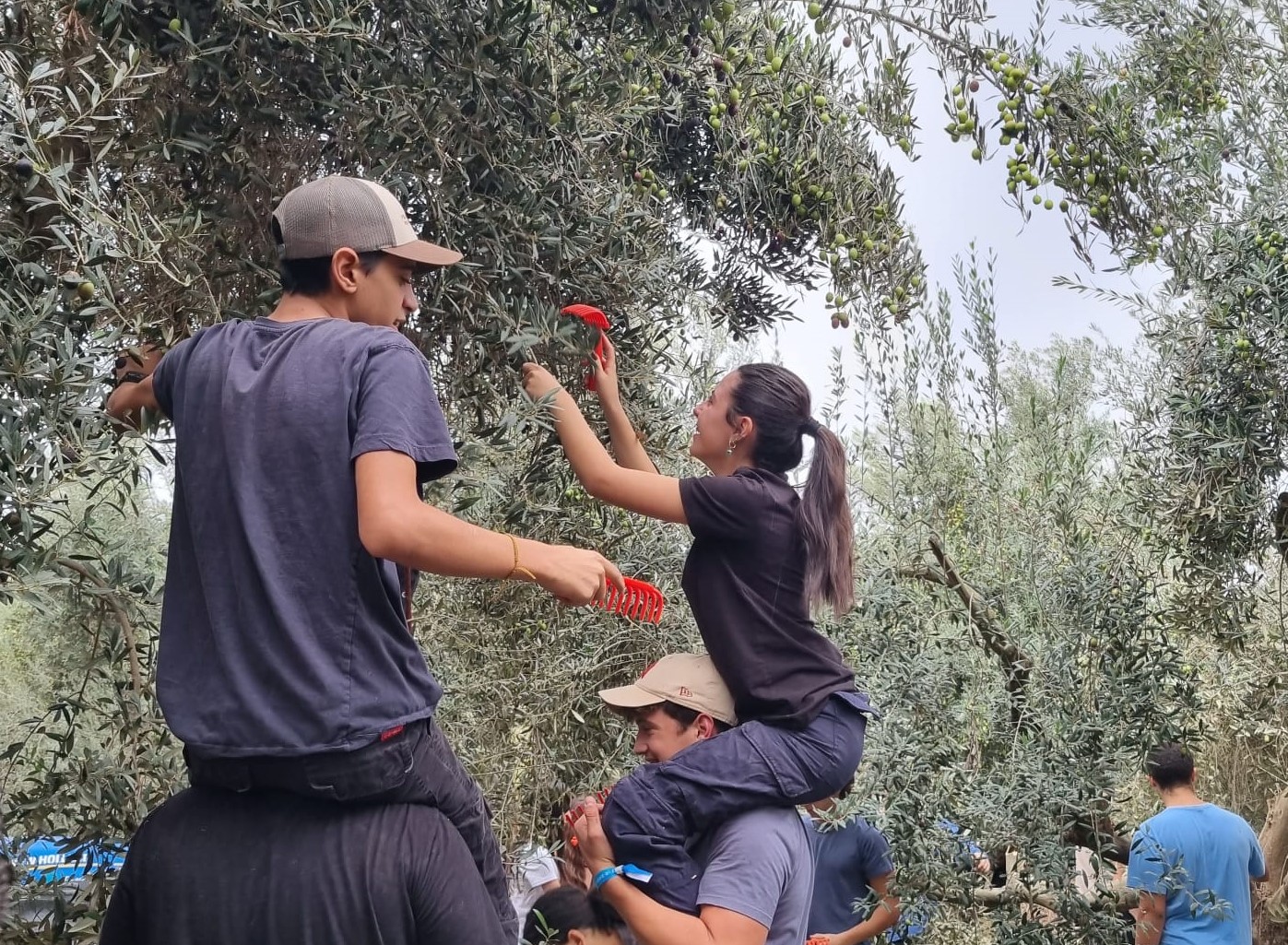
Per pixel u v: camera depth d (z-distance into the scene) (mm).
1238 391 3672
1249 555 3766
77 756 1781
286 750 1348
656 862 2160
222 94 1883
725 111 2838
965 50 3033
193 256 1857
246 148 1946
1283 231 3611
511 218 2082
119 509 1674
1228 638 3814
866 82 3039
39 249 1653
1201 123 3803
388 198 1651
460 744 2553
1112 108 3195
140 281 1860
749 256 3146
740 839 2162
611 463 2186
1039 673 3293
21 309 1494
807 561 2293
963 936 3312
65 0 1809
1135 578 3479
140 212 1829
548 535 2578
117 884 1473
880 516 3492
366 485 1373
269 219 1983
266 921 1386
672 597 2818
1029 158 3127
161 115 1815
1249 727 4105
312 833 1415
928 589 3539
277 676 1364
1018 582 3430
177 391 1553
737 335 3234
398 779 1417
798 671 2244
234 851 1413
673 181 3082
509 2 2021
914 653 3115
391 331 1526
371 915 1391
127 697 1833
